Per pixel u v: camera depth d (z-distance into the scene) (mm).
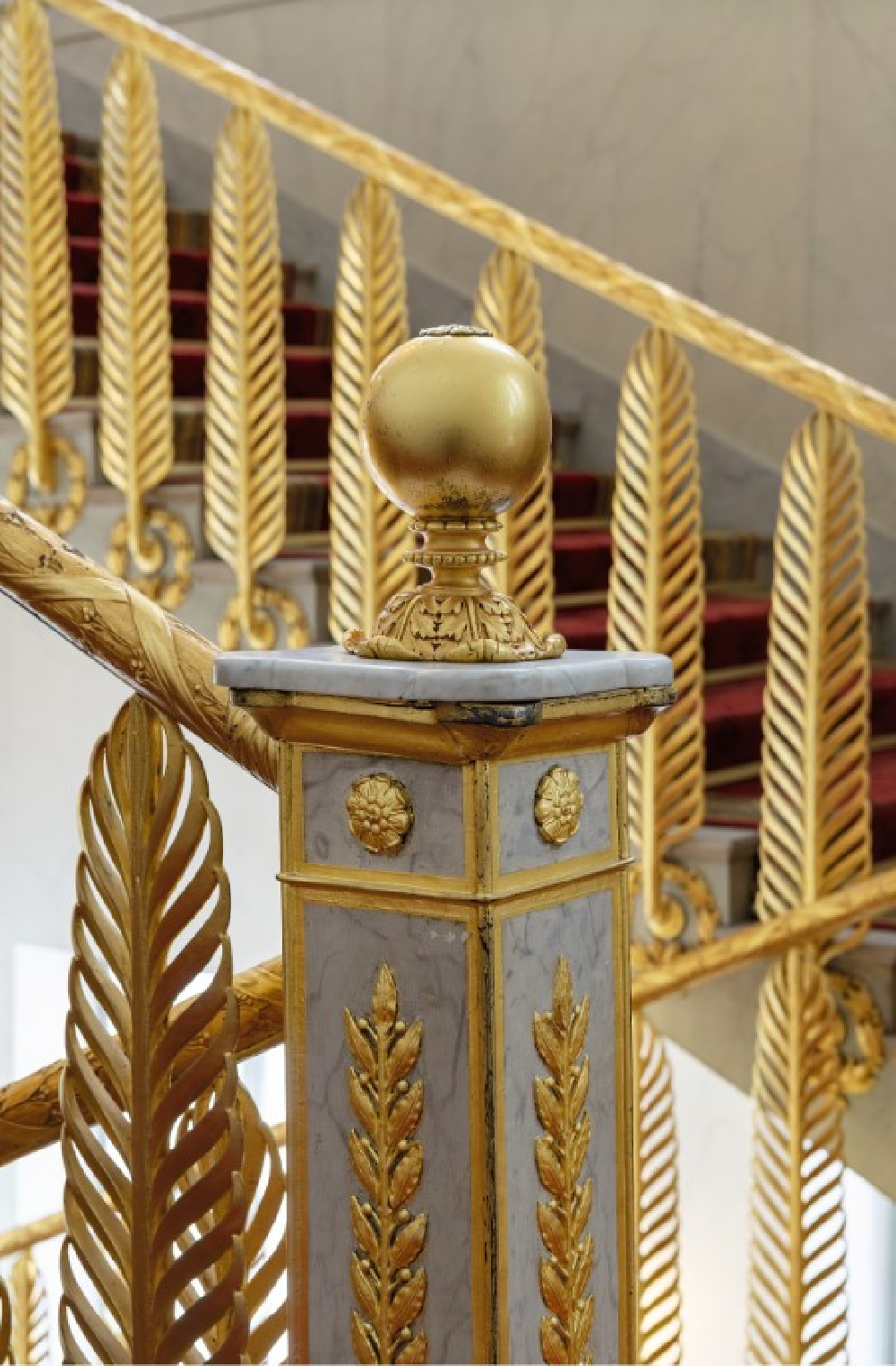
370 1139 1317
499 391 1330
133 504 4148
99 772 1541
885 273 6031
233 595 4133
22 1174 6734
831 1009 3328
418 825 1277
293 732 1328
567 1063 1323
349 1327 1352
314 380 6113
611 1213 1386
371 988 1311
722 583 6059
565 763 1318
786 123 6223
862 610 3281
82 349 4609
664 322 3463
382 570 3859
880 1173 3395
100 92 8000
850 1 6043
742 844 3480
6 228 4273
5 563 1500
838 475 3289
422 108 7207
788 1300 3318
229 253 4008
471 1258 1278
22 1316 4406
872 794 4055
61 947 5754
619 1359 1401
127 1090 1521
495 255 3719
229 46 7805
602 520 6152
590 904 1355
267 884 4809
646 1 6547
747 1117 5930
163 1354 1479
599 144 6715
